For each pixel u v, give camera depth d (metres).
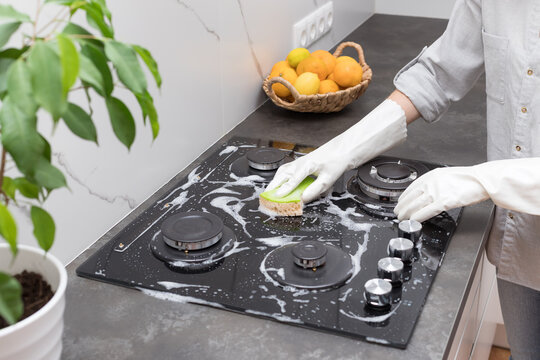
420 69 1.40
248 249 1.13
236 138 1.58
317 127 1.66
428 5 2.59
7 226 0.55
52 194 1.09
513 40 1.26
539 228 1.30
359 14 2.49
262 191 1.33
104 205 1.22
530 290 1.42
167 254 1.11
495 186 1.12
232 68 1.61
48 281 0.81
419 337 0.92
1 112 0.60
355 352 0.89
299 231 1.18
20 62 0.58
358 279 1.04
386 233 1.18
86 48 0.65
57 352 0.76
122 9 1.19
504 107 1.32
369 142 1.32
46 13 1.01
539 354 1.49
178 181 1.40
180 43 1.38
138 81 0.65
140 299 1.01
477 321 1.43
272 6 1.77
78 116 0.69
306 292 1.01
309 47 2.07
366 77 1.77
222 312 0.98
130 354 0.90
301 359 0.88
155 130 0.72
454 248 1.14
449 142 1.57
